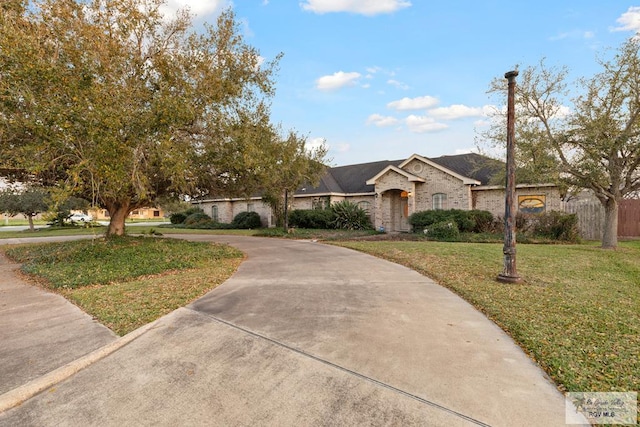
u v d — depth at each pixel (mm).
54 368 3479
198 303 5410
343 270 8008
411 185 19156
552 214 15094
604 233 12289
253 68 11141
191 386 3096
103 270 8023
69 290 6641
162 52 9242
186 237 18203
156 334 4223
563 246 12398
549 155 11727
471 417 2543
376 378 3104
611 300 5469
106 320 4781
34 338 4234
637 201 16484
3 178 10062
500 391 2885
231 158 9953
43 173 9352
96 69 7188
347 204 21719
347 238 16297
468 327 4340
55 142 6691
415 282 6777
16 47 5938
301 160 17344
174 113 7852
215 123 9484
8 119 6777
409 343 3842
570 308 5016
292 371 3270
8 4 7051
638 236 16391
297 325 4406
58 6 7527
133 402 2902
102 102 6996
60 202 7238
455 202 18484
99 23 8117
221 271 8086
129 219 59719
